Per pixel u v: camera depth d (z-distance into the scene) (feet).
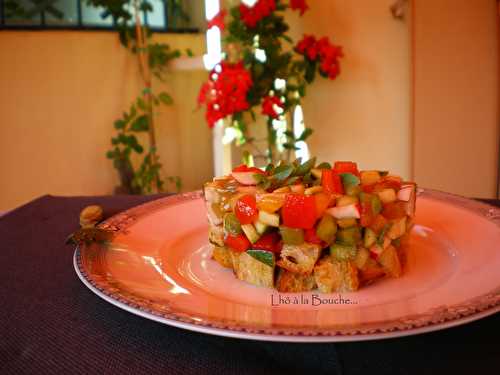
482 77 1.79
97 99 1.94
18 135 1.92
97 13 1.91
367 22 1.90
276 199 0.65
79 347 0.50
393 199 0.69
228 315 0.53
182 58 1.92
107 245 0.74
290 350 0.49
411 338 0.50
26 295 0.62
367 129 1.99
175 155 2.05
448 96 1.83
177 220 0.90
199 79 2.01
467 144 1.85
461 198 0.91
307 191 0.65
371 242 0.67
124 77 1.94
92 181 2.00
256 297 0.66
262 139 1.99
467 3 1.77
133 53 1.92
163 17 1.95
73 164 1.97
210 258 0.79
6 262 0.73
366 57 1.93
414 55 1.82
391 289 0.67
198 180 2.10
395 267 0.70
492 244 0.73
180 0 1.93
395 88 1.93
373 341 0.50
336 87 1.96
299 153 1.98
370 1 1.88
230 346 0.50
